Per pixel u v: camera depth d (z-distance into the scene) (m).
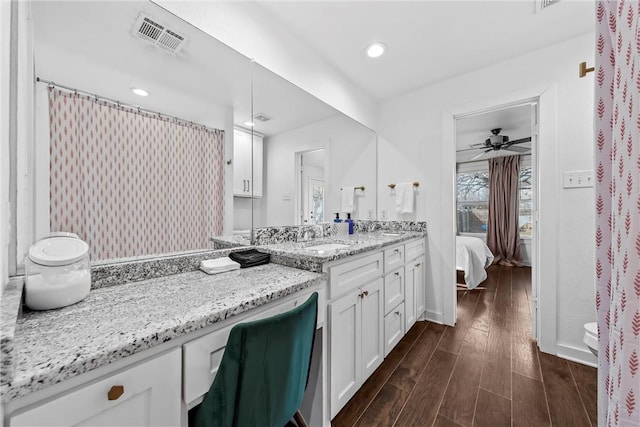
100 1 0.95
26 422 0.43
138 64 1.05
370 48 1.85
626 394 0.46
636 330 0.45
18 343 0.53
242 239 1.50
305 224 1.94
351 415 1.26
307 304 0.78
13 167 0.66
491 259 4.01
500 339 1.98
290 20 1.58
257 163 1.57
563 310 1.73
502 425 1.19
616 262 0.51
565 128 1.74
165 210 1.13
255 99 1.53
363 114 2.47
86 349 0.51
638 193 0.45
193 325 0.65
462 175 5.39
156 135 1.10
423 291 2.36
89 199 0.91
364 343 1.45
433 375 1.55
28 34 0.80
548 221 1.78
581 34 1.69
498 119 3.40
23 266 0.75
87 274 0.79
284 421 0.76
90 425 0.50
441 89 2.32
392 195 2.62
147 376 0.58
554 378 1.51
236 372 0.63
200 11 1.22
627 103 0.47
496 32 1.68
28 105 0.79
